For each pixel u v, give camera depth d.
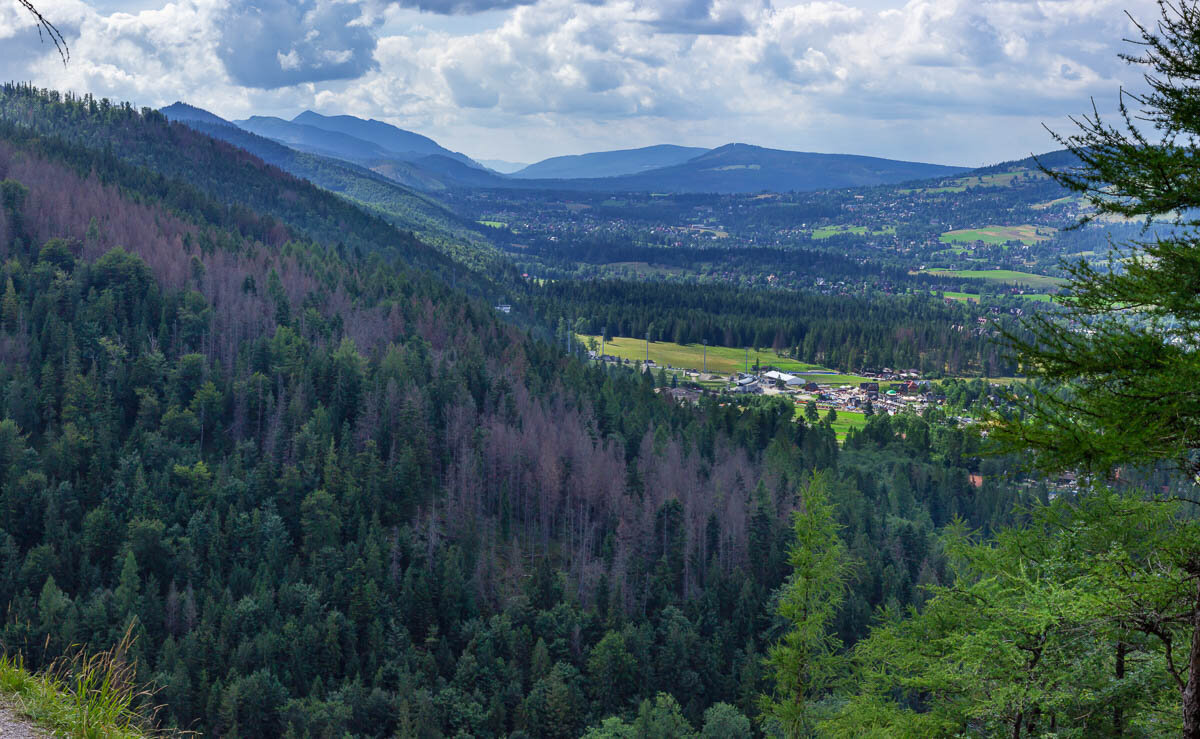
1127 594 15.96
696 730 77.94
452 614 93.12
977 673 23.38
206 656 79.75
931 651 27.00
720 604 95.94
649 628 91.38
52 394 127.38
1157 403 11.58
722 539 108.00
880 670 29.91
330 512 103.94
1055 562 24.94
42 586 90.38
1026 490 125.00
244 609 86.25
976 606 27.67
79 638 78.69
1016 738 22.86
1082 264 13.24
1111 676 22.06
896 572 98.06
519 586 102.50
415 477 117.69
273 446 119.06
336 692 78.44
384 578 96.12
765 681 79.75
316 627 86.06
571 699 78.31
